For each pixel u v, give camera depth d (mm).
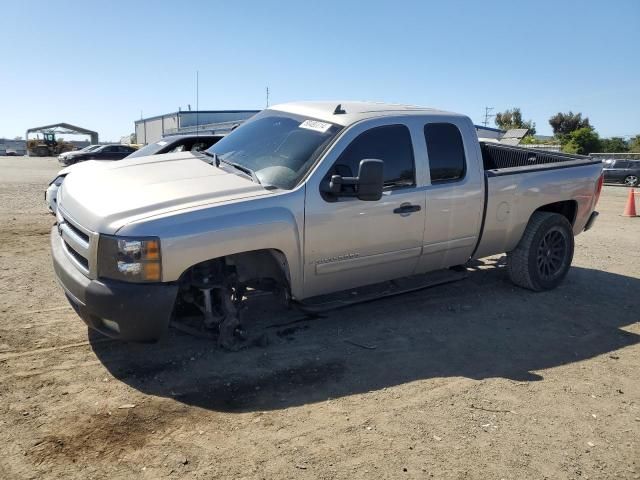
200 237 3857
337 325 5191
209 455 3109
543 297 6301
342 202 4559
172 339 4664
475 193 5496
